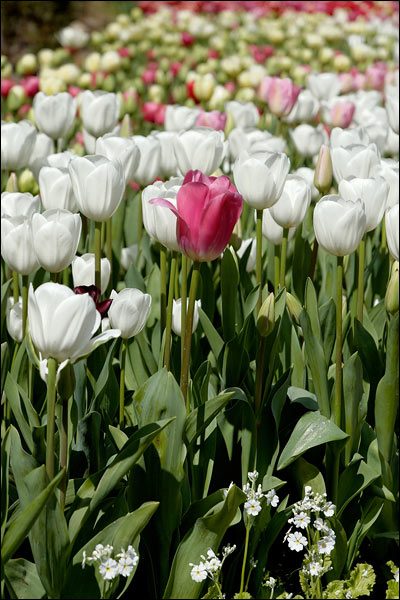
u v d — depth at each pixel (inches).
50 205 124.3
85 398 114.6
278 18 586.6
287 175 127.0
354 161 137.5
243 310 133.3
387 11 578.9
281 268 130.0
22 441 114.7
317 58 462.9
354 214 104.0
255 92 334.3
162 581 106.7
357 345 122.7
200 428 101.3
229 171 216.8
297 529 122.8
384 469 116.9
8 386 104.9
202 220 94.5
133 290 105.3
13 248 108.4
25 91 285.9
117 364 135.9
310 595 113.0
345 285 166.4
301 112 239.9
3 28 595.2
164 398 99.8
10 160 162.7
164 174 177.9
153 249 171.5
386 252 155.8
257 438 114.7
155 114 280.7
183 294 107.1
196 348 131.1
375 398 119.0
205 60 436.1
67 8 622.5
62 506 95.1
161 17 528.7
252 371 125.3
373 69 337.4
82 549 94.7
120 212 170.6
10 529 86.7
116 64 343.6
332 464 115.5
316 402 117.4
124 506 101.0
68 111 184.9
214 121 204.1
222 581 114.0
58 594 93.8
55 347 84.2
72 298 82.0
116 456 92.2
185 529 107.3
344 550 114.3
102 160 112.1
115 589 100.6
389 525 122.4
